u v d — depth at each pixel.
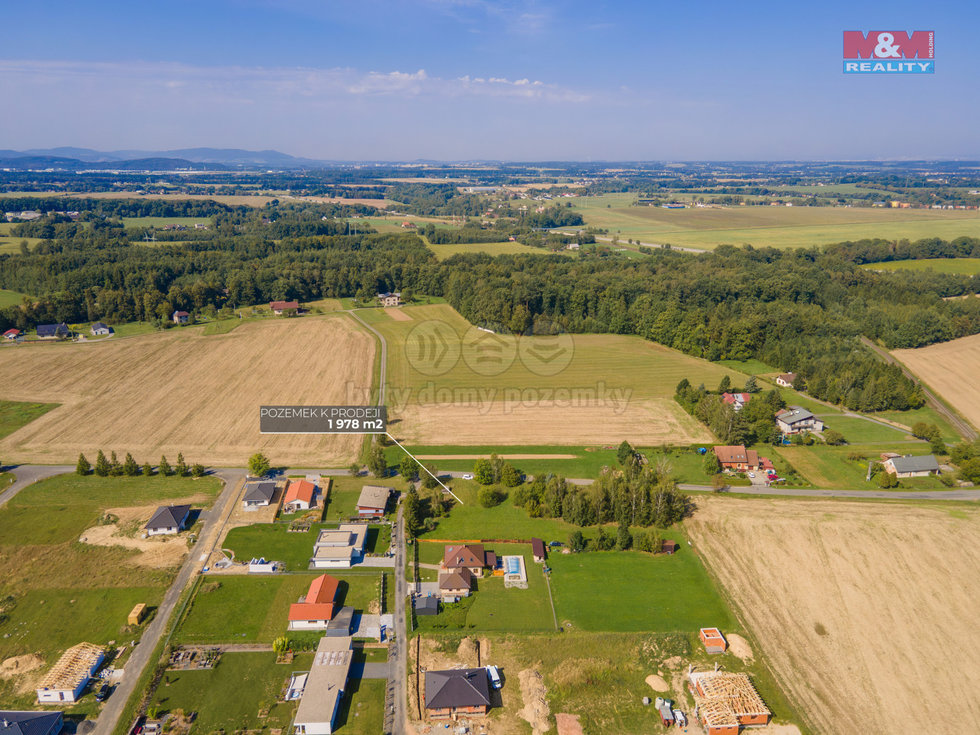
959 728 50.84
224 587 66.19
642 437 103.50
